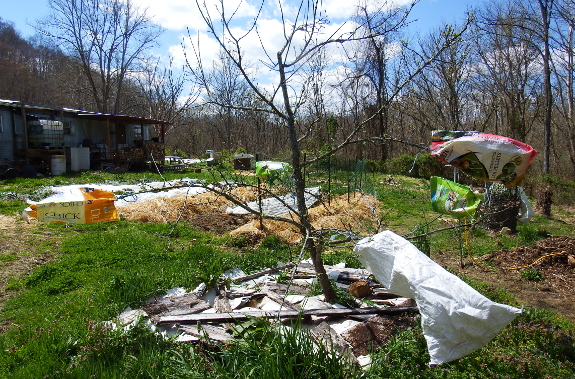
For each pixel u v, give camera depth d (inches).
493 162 148.1
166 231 343.6
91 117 790.5
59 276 227.3
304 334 136.7
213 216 413.7
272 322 158.7
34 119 686.5
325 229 170.1
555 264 276.4
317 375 122.0
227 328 161.9
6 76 1457.9
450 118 804.6
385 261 143.8
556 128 1011.3
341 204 476.4
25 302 195.8
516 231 388.2
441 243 339.9
